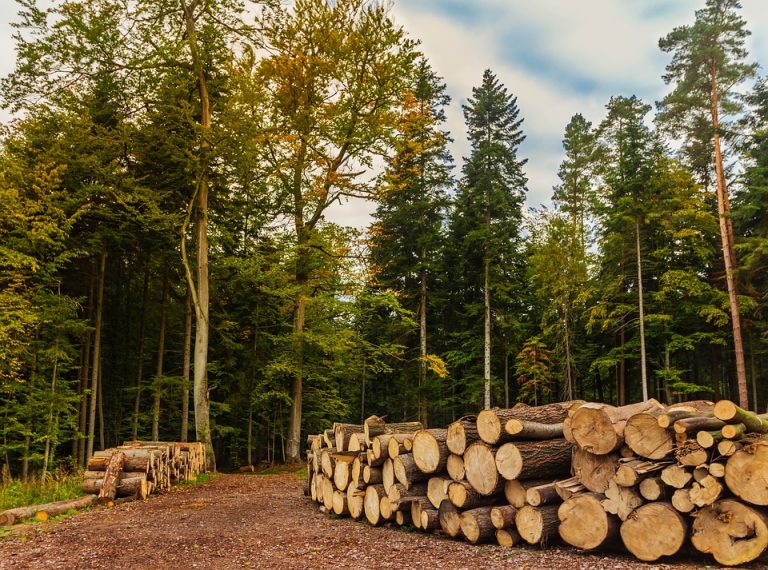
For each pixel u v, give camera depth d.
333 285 22.56
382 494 8.05
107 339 24.98
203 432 18.53
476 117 31.55
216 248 24.03
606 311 27.83
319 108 20.47
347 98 20.25
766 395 30.22
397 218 29.23
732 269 22.50
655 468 5.54
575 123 36.59
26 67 16.69
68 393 16.91
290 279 22.36
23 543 7.00
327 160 21.05
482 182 29.78
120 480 11.02
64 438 17.69
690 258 27.23
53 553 6.46
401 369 31.14
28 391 16.02
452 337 33.62
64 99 17.84
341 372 24.95
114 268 24.25
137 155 18.89
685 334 27.62
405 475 7.56
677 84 24.50
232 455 29.23
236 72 18.53
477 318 32.09
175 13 19.62
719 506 5.22
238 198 23.03
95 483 10.86
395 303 22.31
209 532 7.75
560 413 7.40
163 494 12.05
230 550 6.61
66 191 16.48
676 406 6.91
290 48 20.02
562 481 6.22
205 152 18.53
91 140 17.25
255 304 26.19
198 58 18.47
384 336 30.69
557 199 35.09
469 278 31.19
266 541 7.12
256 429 29.62
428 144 22.55
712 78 23.56
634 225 26.44
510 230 29.45
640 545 5.52
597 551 5.98
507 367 32.66
